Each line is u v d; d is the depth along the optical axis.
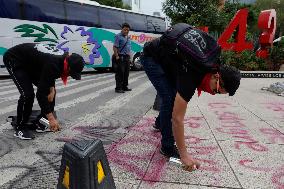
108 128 4.32
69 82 10.74
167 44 2.46
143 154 3.28
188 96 2.17
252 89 8.94
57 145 3.54
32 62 3.54
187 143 3.66
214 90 2.32
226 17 20.02
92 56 14.66
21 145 3.53
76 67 3.30
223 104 6.32
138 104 6.24
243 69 15.23
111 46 15.46
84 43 14.24
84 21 14.23
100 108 5.80
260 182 2.65
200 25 19.34
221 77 2.25
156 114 5.23
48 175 2.74
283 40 15.97
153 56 2.80
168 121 2.97
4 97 7.20
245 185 2.59
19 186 2.53
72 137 3.86
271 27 13.45
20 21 11.91
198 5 20.11
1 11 11.43
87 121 4.72
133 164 3.01
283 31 43.56
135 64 16.84
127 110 5.59
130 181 2.64
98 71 16.83
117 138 3.83
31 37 12.26
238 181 2.66
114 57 7.95
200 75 2.20
